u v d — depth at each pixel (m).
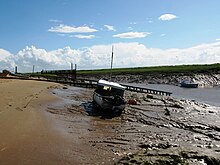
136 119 27.48
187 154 14.14
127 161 12.84
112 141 17.91
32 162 12.86
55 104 31.39
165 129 23.52
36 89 43.31
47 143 15.87
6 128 17.48
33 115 22.73
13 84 47.47
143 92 60.28
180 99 49.41
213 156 14.30
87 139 17.97
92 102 36.47
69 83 66.31
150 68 150.75
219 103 46.41
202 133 22.53
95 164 13.12
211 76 109.31
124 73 129.62
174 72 117.06
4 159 12.83
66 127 20.91
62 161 13.34
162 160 12.80
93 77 130.25
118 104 28.84
